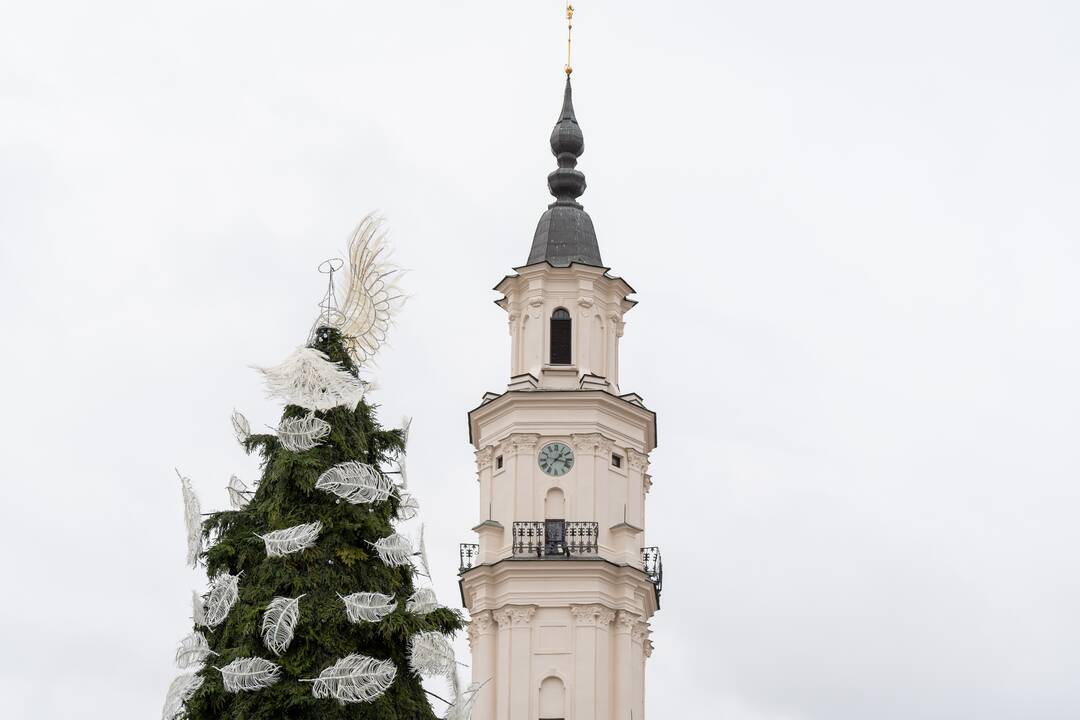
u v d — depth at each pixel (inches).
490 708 3745.1
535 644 3774.6
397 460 2287.2
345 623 2148.1
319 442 2240.4
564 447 3934.5
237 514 2222.0
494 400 3964.1
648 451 4050.2
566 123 4286.4
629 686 3769.7
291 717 2092.8
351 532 2210.9
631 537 3875.5
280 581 2164.1
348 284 2359.7
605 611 3801.7
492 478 3954.2
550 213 4168.3
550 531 3873.0
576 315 4060.0
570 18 4372.5
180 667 2095.2
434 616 2204.7
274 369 2210.9
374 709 2128.4
